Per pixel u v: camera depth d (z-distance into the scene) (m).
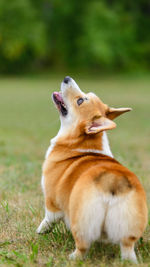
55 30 50.88
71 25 50.41
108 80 44.09
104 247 4.97
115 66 50.97
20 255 4.64
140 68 50.84
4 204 6.61
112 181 4.29
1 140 13.22
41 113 21.06
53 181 4.91
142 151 11.95
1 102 25.84
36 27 48.03
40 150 11.74
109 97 28.75
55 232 5.27
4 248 5.03
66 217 4.87
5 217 6.04
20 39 47.50
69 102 5.41
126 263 4.28
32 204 6.66
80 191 4.33
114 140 13.91
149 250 5.00
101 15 49.28
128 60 50.72
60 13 50.09
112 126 4.61
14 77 46.31
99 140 5.15
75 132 5.15
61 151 5.13
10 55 47.84
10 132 15.13
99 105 5.36
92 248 4.81
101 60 49.03
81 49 49.41
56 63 51.16
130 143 13.30
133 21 53.16
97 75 48.03
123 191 4.25
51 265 4.52
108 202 4.21
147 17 54.00
